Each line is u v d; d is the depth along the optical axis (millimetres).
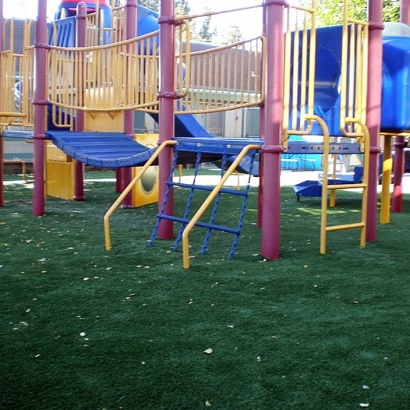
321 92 6520
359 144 6152
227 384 2621
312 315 3631
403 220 8000
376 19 6059
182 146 6207
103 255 5348
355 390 2570
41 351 2986
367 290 4215
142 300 3932
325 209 5473
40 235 6391
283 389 2576
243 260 5191
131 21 9414
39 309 3707
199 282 4406
